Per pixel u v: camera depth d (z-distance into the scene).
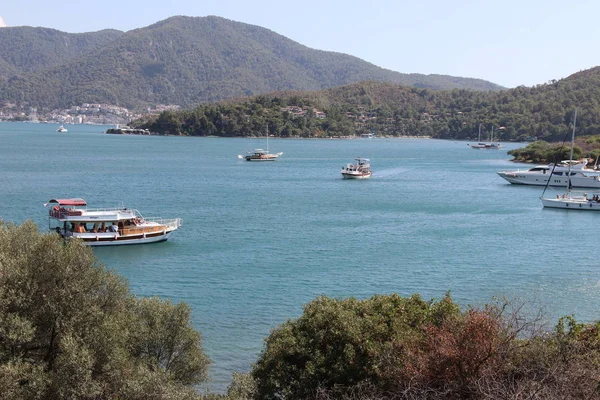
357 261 75.62
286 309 57.47
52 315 31.94
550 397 25.14
